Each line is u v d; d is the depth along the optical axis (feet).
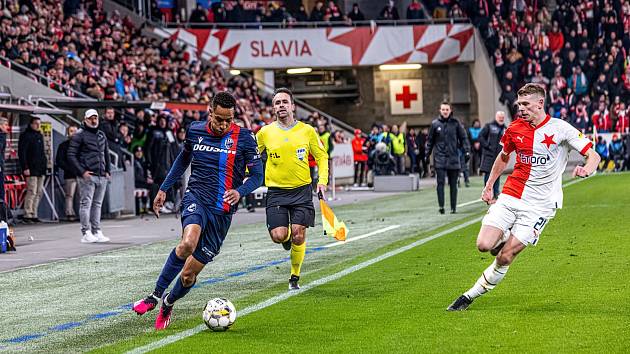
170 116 172.55
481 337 50.08
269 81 264.52
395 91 281.33
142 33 237.04
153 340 53.83
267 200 71.20
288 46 260.83
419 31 268.41
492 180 59.26
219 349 50.49
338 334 52.85
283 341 51.75
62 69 173.78
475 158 251.80
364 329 53.83
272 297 67.31
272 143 70.33
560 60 264.93
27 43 170.60
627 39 263.90
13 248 106.93
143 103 155.74
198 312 63.10
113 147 153.28
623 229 99.30
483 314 56.34
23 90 161.38
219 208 56.54
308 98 277.03
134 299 70.74
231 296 69.00
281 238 69.62
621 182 185.26
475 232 104.83
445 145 132.67
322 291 68.80
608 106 255.09
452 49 269.64
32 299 72.59
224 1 270.46
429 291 65.82
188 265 56.65
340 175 223.51
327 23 265.54
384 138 214.07
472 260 81.15
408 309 59.31
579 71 258.57
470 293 57.98
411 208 148.15
